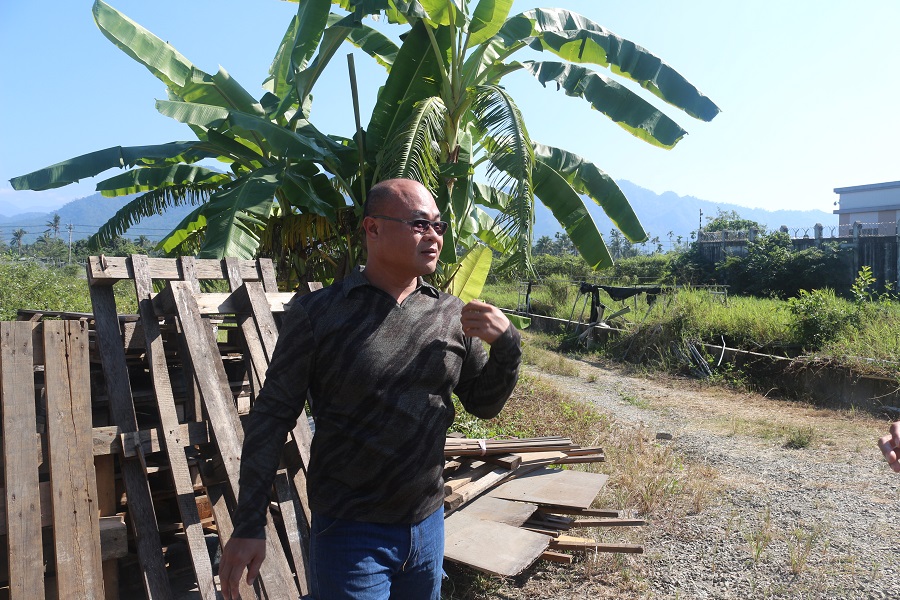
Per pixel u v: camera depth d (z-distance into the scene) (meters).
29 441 2.81
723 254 28.48
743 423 9.53
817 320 12.52
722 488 6.47
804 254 24.17
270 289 3.85
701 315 15.05
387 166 6.63
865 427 9.18
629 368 14.92
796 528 5.46
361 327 2.00
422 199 2.08
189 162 9.70
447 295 2.26
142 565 2.97
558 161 9.01
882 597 4.26
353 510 1.98
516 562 3.74
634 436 8.25
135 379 4.08
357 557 1.96
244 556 1.86
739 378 12.66
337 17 9.08
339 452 1.99
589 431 8.34
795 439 8.30
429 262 2.09
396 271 2.09
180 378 4.16
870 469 7.22
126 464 3.12
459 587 4.25
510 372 2.14
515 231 6.40
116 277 3.37
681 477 6.76
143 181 9.29
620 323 17.89
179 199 9.38
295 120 8.45
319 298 2.04
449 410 2.13
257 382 3.42
